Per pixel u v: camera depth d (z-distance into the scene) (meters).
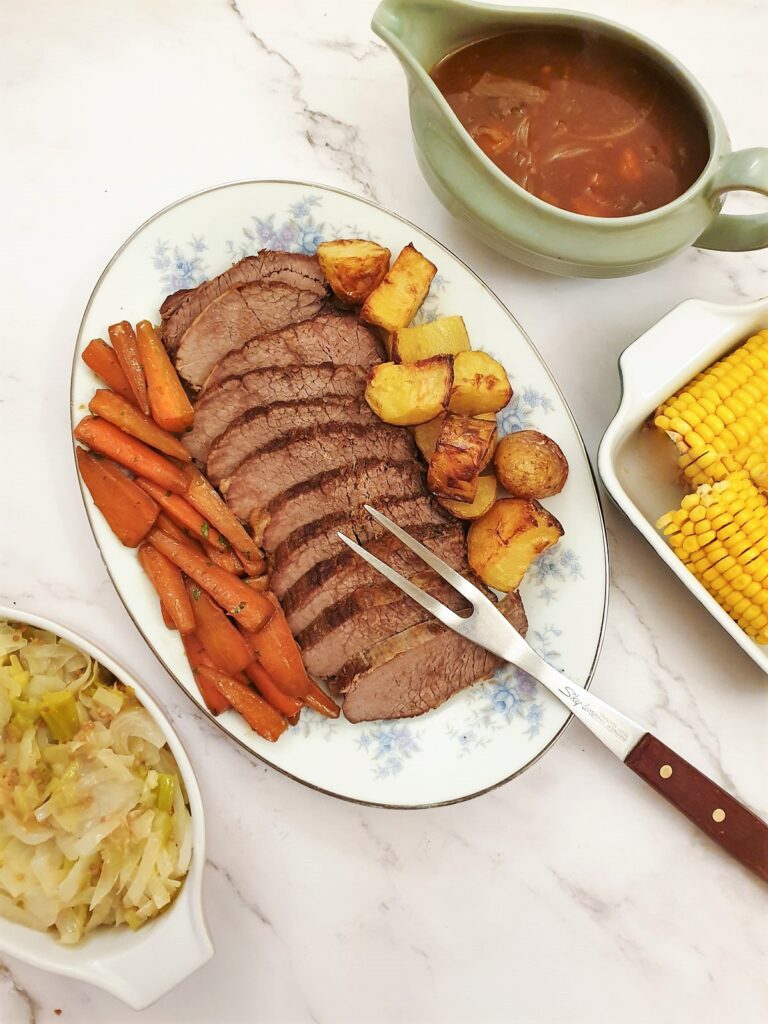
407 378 0.44
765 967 0.50
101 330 0.45
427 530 0.46
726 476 0.46
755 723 0.51
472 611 0.46
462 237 0.52
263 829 0.48
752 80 0.54
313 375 0.46
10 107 0.49
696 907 0.50
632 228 0.42
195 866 0.41
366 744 0.45
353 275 0.46
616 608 0.51
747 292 0.53
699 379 0.47
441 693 0.46
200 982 0.47
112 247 0.49
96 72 0.50
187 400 0.45
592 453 0.51
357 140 0.51
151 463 0.44
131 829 0.44
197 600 0.44
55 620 0.47
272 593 0.45
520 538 0.45
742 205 0.53
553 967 0.49
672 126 0.44
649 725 0.50
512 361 0.48
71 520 0.48
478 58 0.44
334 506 0.45
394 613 0.45
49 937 0.42
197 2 0.51
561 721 0.47
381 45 0.52
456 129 0.41
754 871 0.48
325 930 0.48
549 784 0.49
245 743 0.44
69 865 0.43
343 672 0.45
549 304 0.52
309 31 0.52
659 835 0.50
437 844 0.49
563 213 0.42
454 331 0.46
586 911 0.49
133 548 0.44
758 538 0.45
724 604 0.48
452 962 0.48
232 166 0.50
